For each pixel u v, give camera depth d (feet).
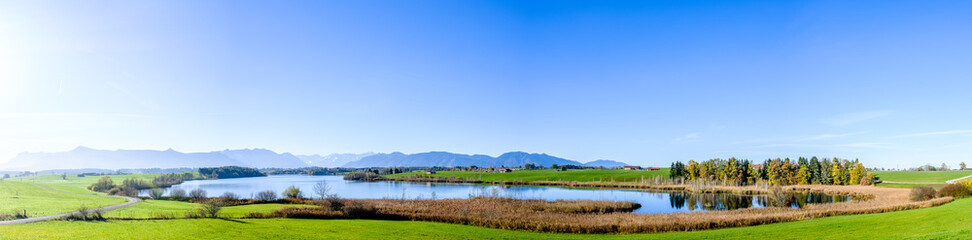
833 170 565.94
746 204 358.02
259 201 343.87
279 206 296.10
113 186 546.26
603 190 570.46
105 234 147.13
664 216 216.13
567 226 173.06
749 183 624.59
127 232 151.94
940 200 222.07
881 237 122.72
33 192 360.07
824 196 409.90
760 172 647.15
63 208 240.53
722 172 648.38
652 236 155.74
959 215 150.82
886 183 513.86
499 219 196.95
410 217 209.97
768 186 545.44
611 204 319.27
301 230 167.02
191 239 142.41
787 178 599.57
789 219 186.19
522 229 179.32
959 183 255.91
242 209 259.80
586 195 474.49
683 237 149.28
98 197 349.00
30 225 163.22
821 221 174.91
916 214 169.68
